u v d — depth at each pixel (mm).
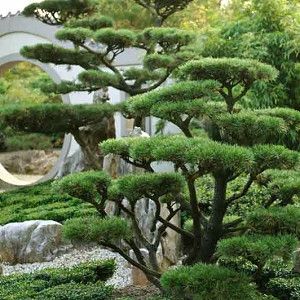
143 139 6594
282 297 7605
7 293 7926
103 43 13477
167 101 6734
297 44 14352
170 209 7418
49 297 7531
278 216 6176
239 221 7141
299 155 6297
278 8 14906
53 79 19797
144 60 12852
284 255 5684
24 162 26906
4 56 20766
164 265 9688
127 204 10812
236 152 5855
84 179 6836
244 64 6691
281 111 7109
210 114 6594
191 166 6949
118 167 12922
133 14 21469
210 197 11703
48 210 13547
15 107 12984
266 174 7484
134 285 8883
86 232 6516
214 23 18047
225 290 5707
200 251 7180
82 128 16750
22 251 11227
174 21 21547
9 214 13820
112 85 13852
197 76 6938
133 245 7102
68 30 13352
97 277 8906
